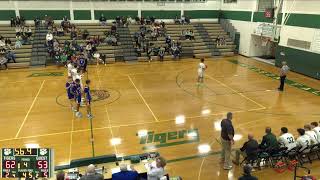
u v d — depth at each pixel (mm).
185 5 29484
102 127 11664
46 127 11656
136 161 7629
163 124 11984
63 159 9266
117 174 6543
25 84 17562
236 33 27797
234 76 19688
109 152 9734
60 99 14906
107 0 27094
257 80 18734
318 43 18797
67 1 26141
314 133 9055
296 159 9078
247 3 26125
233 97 15383
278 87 17250
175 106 14016
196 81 18375
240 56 27094
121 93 15898
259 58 26047
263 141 8852
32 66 22062
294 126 11859
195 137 10898
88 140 10562
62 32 24797
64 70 21109
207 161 9297
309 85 17781
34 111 13336
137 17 27797
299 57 20516
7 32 23906
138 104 14258
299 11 20219
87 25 26375
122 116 12781
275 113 13227
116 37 25531
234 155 9633
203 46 27188
